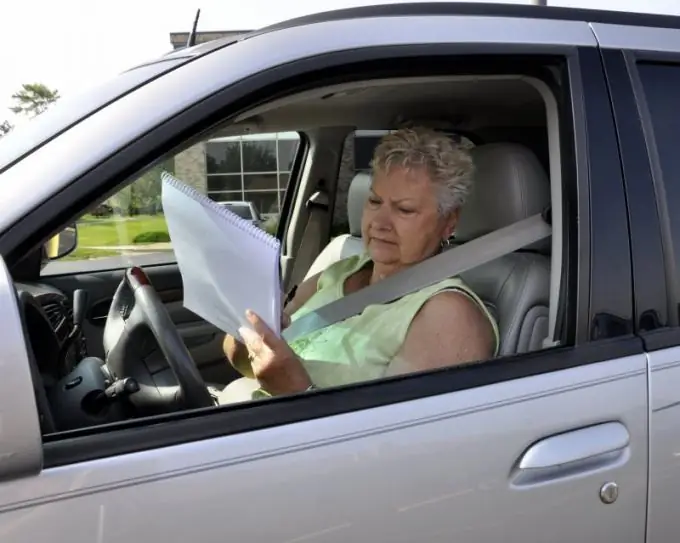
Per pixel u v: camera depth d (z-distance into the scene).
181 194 1.49
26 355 1.04
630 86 1.64
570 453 1.44
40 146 1.24
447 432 1.34
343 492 1.24
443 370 1.42
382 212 1.93
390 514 1.27
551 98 1.58
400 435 1.30
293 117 2.26
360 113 2.30
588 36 1.62
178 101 1.24
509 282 1.88
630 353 1.54
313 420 1.26
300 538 1.20
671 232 1.63
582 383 1.48
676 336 1.61
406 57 1.41
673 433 1.58
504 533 1.38
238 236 1.41
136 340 1.62
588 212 1.53
